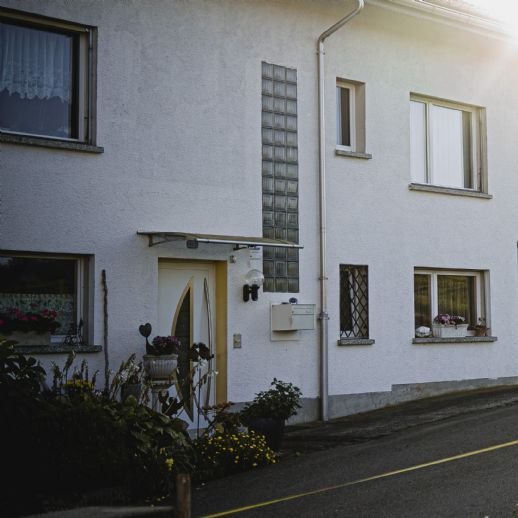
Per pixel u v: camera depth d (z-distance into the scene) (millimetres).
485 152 15797
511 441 9719
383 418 12555
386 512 7141
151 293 11266
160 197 11445
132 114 11266
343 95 14117
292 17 13078
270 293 12539
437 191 14805
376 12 13742
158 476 8508
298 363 12781
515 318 15945
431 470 8602
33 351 10148
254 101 12516
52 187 10547
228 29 12289
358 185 13766
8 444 7973
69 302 10836
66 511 6984
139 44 11391
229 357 12031
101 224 10898
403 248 14305
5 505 7645
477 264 15414
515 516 6777
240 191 12266
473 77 15664
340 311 13531
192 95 11844
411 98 15008
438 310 15055
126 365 10219
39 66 10875
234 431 10086
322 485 8375
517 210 16156
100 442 8156
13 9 10445
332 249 13328
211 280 12125
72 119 11062
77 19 10898
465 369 15055
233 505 7828
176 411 10281
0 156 10195
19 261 10500
